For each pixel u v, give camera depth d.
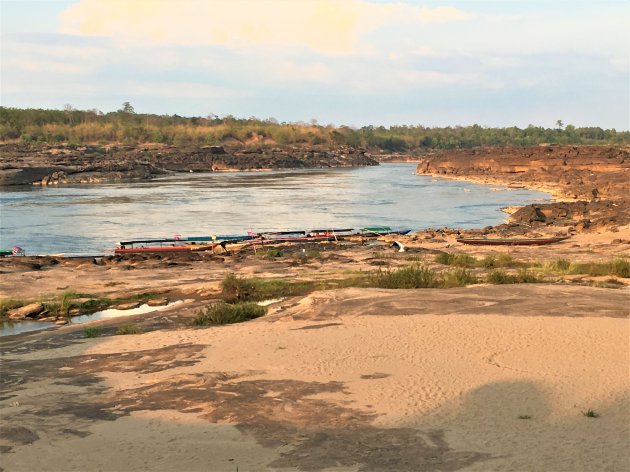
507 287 28.86
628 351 18.34
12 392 16.94
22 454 12.98
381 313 24.25
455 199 96.38
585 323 21.44
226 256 47.62
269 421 14.37
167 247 52.34
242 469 12.13
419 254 46.31
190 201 93.56
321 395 15.87
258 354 19.47
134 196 101.94
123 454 12.93
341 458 12.44
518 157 149.88
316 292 28.75
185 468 12.26
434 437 13.30
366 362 18.28
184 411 15.09
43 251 53.75
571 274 33.97
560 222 65.62
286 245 53.53
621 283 31.23
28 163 142.62
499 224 68.69
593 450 12.38
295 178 147.38
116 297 31.67
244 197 99.50
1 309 29.48
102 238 60.75
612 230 56.50
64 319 28.14
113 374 18.22
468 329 21.19
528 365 17.50
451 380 16.59
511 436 13.21
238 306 26.53
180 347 20.75
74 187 123.38
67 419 14.80
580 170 135.88
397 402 15.28
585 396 15.18
